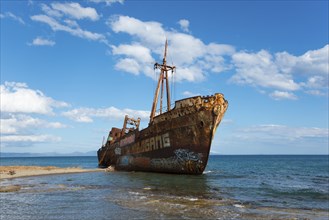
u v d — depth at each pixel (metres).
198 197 15.09
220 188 19.34
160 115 28.83
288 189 20.09
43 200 14.13
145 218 10.54
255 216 11.01
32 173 29.81
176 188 18.62
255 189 19.61
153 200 14.02
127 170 34.81
